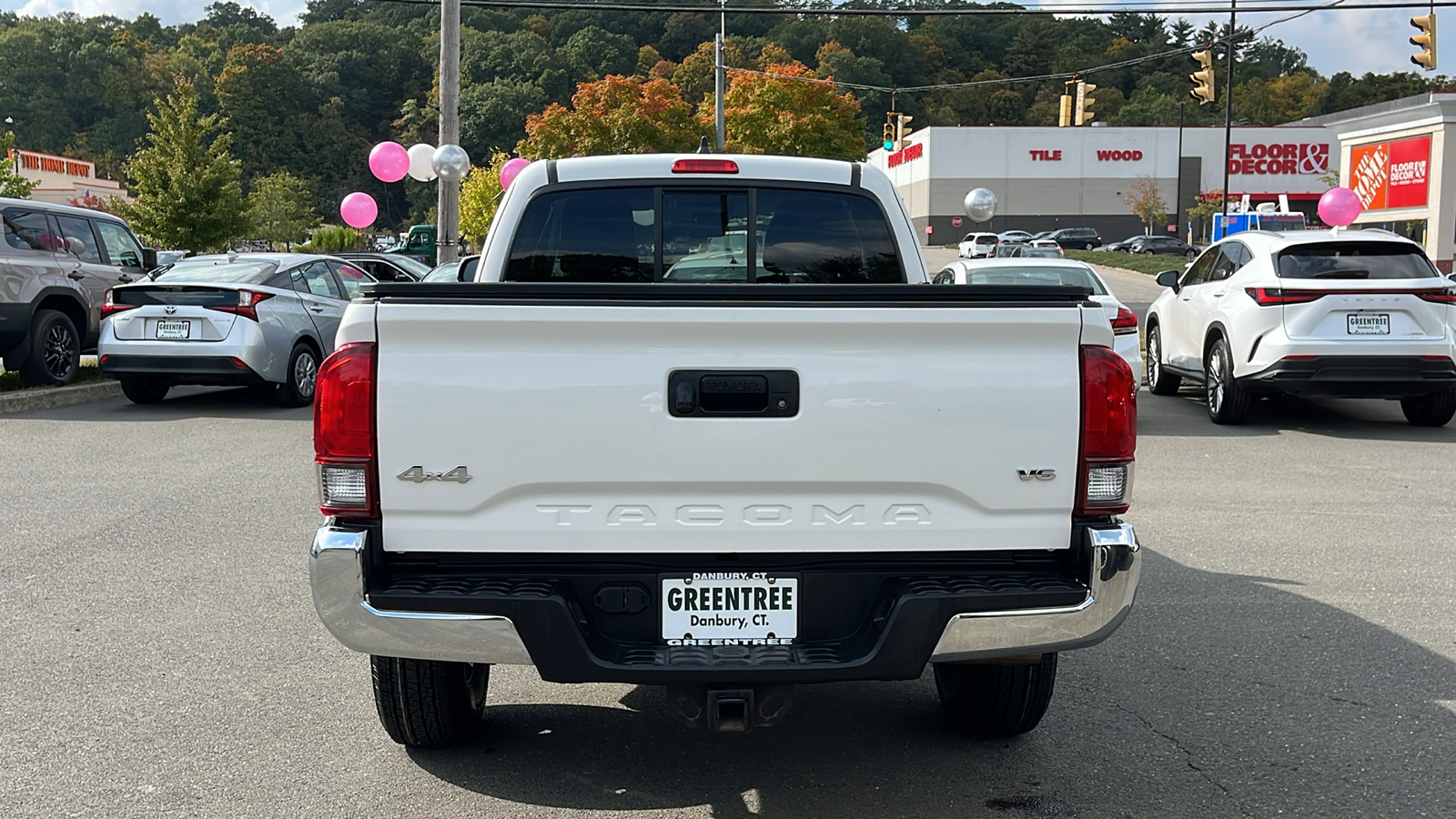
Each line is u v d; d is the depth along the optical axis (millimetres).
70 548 6789
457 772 3830
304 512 7754
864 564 3254
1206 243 79812
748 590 3219
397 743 4059
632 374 3094
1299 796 3637
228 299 12180
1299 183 87500
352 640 3098
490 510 3137
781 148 46031
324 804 3582
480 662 3191
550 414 3092
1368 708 4387
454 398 3084
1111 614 3174
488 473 3105
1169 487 8781
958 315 3088
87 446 10344
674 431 3102
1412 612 5629
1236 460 9969
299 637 5230
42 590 5953
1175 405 13484
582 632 3131
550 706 4480
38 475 9000
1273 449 10531
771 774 3832
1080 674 4773
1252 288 11367
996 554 3311
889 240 4734
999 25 152250
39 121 161500
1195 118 136000
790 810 3549
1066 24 157000
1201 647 5109
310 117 160125
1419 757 3932
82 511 7750
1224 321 11750
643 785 3732
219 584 6066
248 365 12156
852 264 4738
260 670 4809
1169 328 13695
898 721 4336
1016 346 3156
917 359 3127
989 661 3512
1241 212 39469
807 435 3123
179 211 40219
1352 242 11242
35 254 13211
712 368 3098
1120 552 3146
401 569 3225
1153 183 85938
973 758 3957
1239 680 4699
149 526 7340
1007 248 48844
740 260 4711
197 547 6832
